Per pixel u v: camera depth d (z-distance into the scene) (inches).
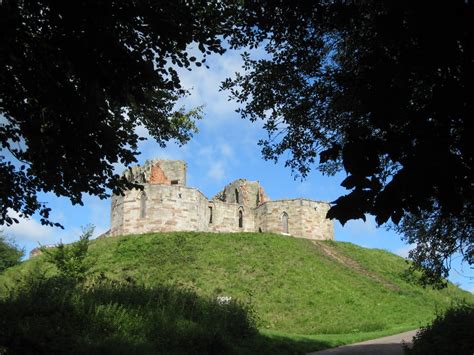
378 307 1451.8
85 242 1224.8
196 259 1824.6
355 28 367.6
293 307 1393.9
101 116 476.7
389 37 195.3
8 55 415.5
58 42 414.9
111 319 639.1
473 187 191.8
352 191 201.6
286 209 2541.8
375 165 198.5
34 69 433.1
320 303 1446.9
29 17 434.6
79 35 410.3
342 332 1135.6
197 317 792.3
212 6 477.1
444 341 563.5
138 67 438.9
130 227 2239.2
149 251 1898.4
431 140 185.5
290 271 1745.8
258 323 1105.4
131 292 805.9
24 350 489.1
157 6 434.9
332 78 413.4
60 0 388.8
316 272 1769.2
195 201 2352.4
